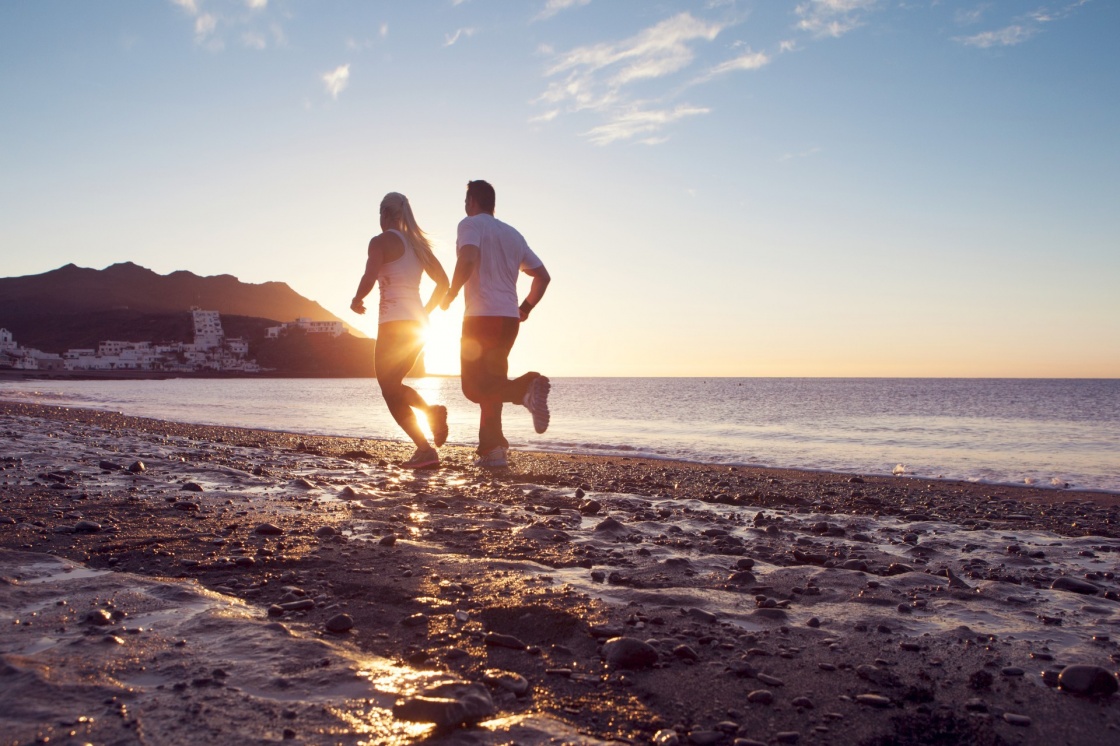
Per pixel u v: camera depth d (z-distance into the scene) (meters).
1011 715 1.89
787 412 29.31
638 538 4.28
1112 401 45.47
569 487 7.04
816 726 1.81
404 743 1.54
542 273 7.04
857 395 59.75
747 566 3.50
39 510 4.42
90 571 3.06
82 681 1.82
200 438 12.93
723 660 2.23
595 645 2.33
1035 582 3.48
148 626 2.31
